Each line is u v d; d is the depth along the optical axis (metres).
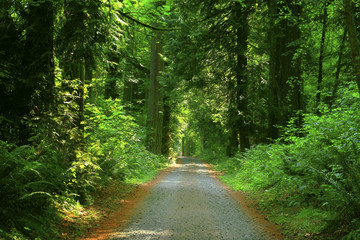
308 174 7.52
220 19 18.08
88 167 8.36
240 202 9.62
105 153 11.20
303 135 10.70
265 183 11.12
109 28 7.61
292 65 12.78
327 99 13.74
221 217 7.47
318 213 6.61
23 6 6.23
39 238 4.77
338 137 7.09
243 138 18.91
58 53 7.00
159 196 10.33
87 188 8.65
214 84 19.94
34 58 6.21
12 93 6.09
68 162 7.32
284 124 12.77
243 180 13.79
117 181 11.81
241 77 18.64
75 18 6.66
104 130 11.65
